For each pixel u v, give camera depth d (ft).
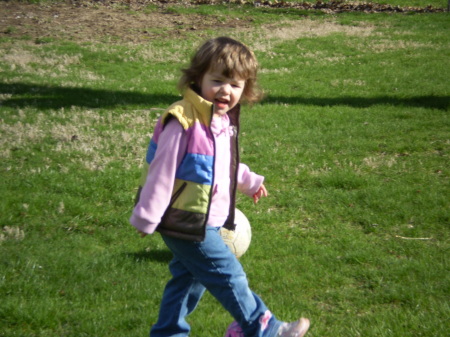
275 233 19.77
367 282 16.40
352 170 25.53
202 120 10.78
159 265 17.11
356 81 42.86
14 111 33.01
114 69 45.78
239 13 71.67
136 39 57.31
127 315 14.29
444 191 23.15
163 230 10.82
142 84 41.14
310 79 43.80
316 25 66.18
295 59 50.29
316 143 29.22
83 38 56.85
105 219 20.27
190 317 14.23
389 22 68.08
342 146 28.66
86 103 35.55
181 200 10.68
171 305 11.73
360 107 36.19
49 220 20.01
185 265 11.14
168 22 65.67
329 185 24.00
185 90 11.25
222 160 11.04
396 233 19.86
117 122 31.83
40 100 35.70
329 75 44.96
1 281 15.65
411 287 15.90
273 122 32.68
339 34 60.80
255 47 54.34
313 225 20.58
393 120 33.30
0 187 22.36
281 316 14.33
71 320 14.10
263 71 46.14
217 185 10.97
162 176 10.41
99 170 24.58
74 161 25.52
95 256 17.54
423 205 21.79
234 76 10.91
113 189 22.99
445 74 44.47
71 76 42.57
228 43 11.07
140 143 28.37
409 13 73.92
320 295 15.67
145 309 14.60
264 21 67.97
